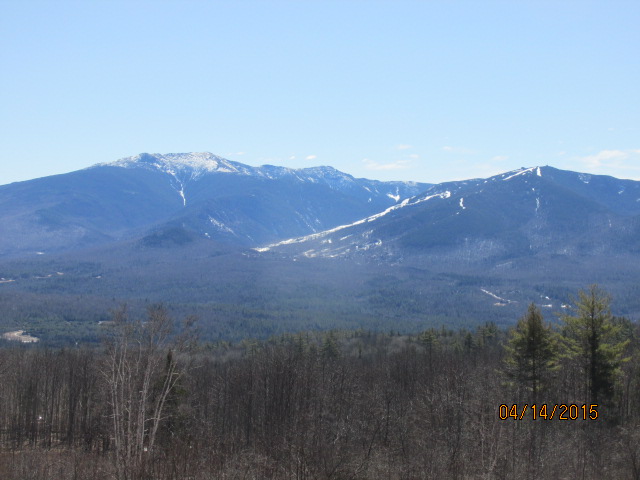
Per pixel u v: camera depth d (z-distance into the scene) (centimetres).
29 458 6019
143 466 4422
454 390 5747
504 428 4684
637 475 4047
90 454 6431
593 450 4653
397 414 6081
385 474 4750
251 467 4931
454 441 4941
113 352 4975
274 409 6438
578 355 5259
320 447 4944
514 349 5222
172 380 5253
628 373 5778
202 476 4691
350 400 6375
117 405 4675
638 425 4981
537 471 4316
